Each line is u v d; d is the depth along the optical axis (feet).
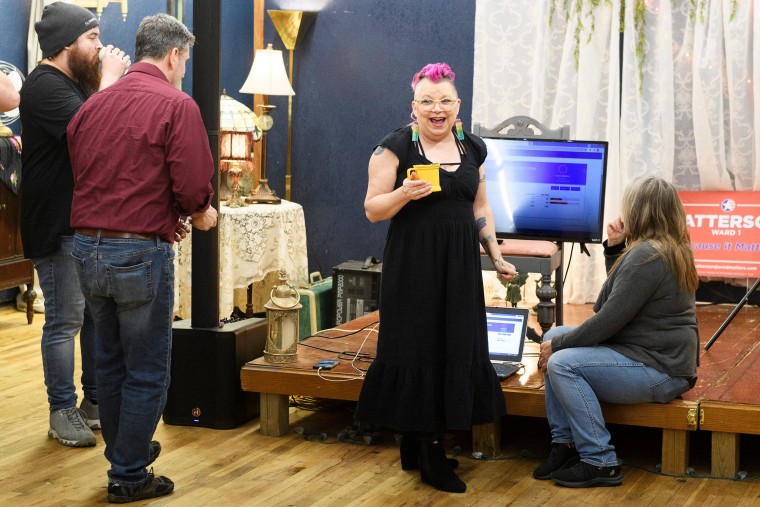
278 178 23.38
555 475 11.34
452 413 10.71
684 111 19.58
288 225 19.90
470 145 11.26
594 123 20.02
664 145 19.47
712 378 12.87
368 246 22.67
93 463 11.90
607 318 11.16
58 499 10.72
